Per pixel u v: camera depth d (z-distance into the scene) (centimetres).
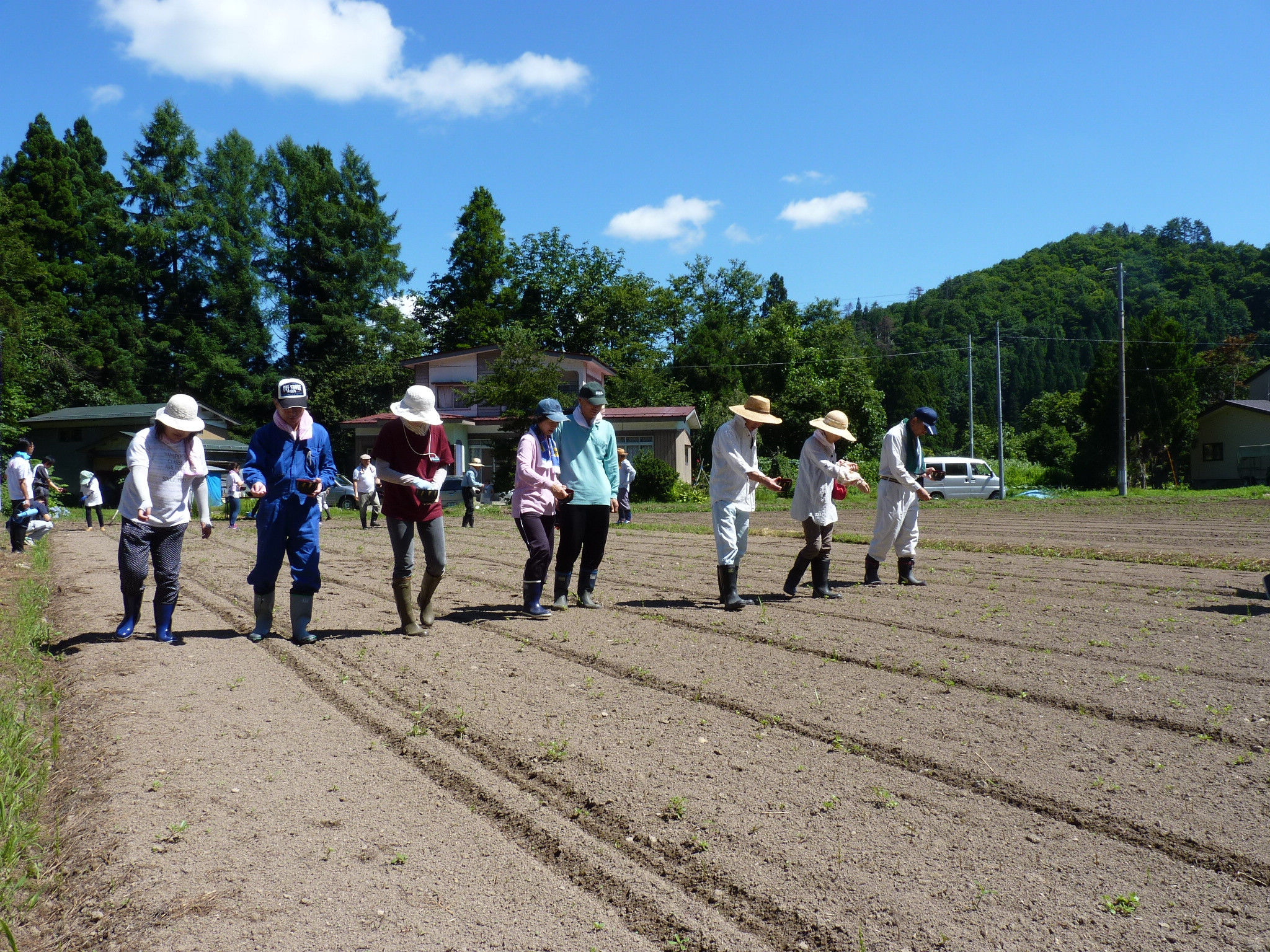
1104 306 11194
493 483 3684
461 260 5991
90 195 5388
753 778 374
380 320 5775
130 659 601
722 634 666
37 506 1656
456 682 535
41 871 313
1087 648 596
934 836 319
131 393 5066
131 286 5362
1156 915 265
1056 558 1196
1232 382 5906
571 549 789
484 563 1209
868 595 848
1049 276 12338
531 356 3566
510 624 723
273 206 5878
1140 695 481
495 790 369
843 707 470
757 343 4925
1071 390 11275
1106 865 296
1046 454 5672
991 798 352
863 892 281
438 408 4088
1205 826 321
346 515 2808
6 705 479
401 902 283
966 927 260
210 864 306
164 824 338
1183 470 4888
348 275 5709
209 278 5438
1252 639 623
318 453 673
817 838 318
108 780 380
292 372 5556
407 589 686
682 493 3491
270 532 661
